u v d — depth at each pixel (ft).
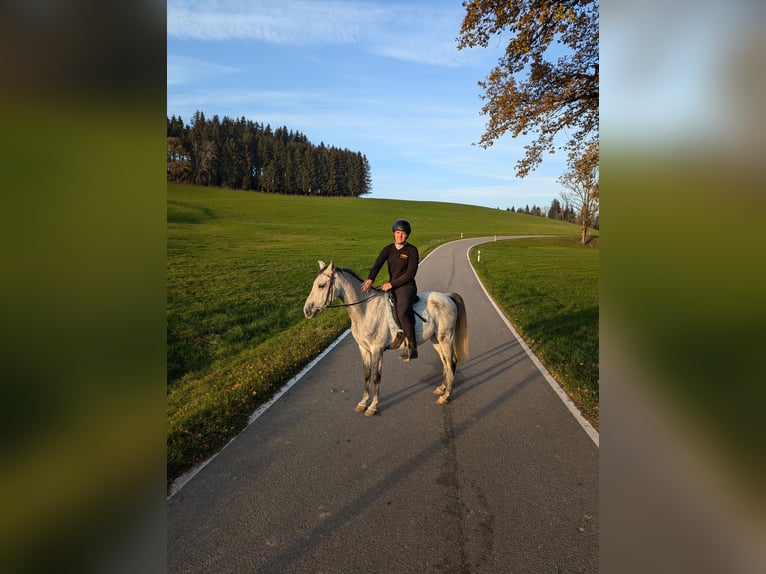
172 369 20.88
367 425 14.96
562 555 9.20
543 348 24.14
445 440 13.94
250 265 62.34
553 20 22.36
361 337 16.19
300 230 133.80
